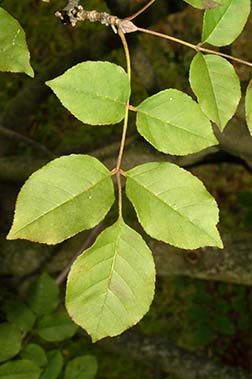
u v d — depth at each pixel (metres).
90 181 0.45
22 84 1.61
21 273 1.13
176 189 0.45
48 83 0.46
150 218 0.45
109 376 1.50
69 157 0.45
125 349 1.17
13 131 1.22
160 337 1.19
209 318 1.42
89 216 0.45
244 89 0.71
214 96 0.48
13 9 1.67
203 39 0.49
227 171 1.68
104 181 0.45
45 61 1.63
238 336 1.56
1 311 0.98
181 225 0.45
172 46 1.68
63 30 1.65
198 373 1.16
